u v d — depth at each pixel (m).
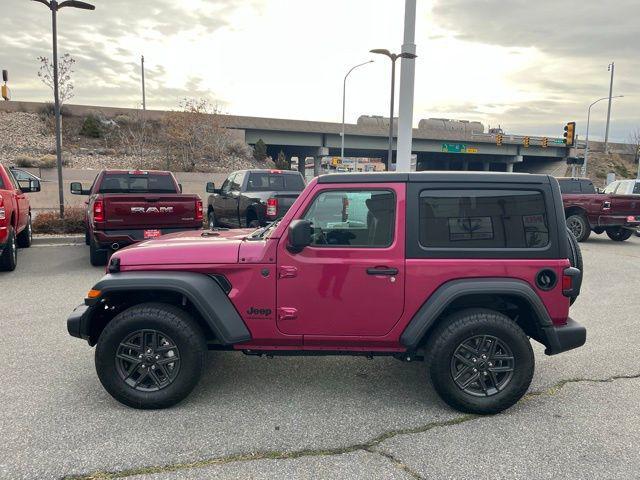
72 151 34.91
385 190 3.84
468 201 3.83
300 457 3.22
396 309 3.83
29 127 38.09
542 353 5.21
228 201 13.05
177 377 3.81
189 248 3.91
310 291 3.82
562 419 3.78
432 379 3.81
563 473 3.07
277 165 43.78
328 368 4.74
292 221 3.78
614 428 3.64
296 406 3.94
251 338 3.89
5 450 3.23
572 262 4.18
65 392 4.12
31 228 11.86
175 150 37.75
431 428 3.62
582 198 13.97
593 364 4.91
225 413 3.80
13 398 3.99
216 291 3.83
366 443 3.40
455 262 3.79
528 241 3.84
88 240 11.42
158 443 3.35
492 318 3.74
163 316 3.76
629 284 8.59
